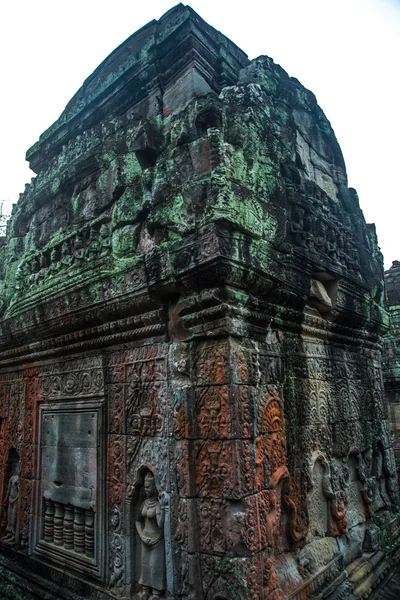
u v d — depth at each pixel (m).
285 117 5.27
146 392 4.37
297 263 4.77
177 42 5.09
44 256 6.15
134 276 4.44
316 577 4.27
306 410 4.82
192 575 3.55
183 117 4.49
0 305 6.95
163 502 3.97
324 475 4.95
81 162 5.75
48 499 5.37
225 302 3.78
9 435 6.52
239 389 3.69
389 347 11.06
